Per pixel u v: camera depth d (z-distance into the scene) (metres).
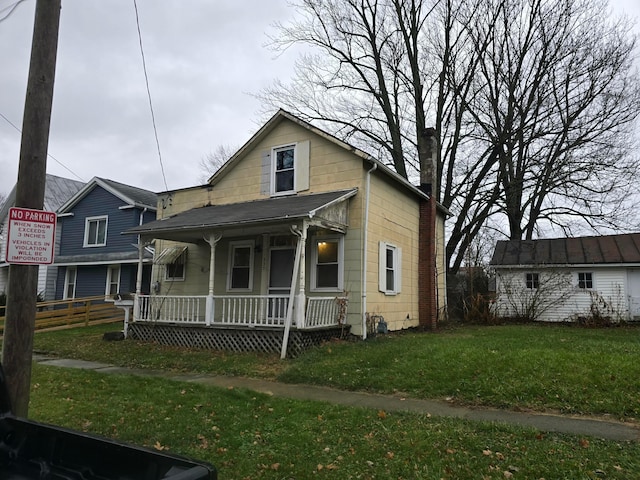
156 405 6.02
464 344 9.55
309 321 10.47
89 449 2.34
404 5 22.03
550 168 21.41
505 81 21.69
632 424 5.17
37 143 4.43
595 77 20.41
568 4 20.52
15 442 2.64
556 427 5.08
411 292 14.94
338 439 4.75
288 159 13.56
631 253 18.77
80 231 22.67
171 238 13.52
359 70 23.52
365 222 11.99
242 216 11.19
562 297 19.23
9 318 4.26
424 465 4.10
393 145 22.69
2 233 26.64
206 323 11.28
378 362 8.30
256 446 4.59
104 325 17.78
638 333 13.54
